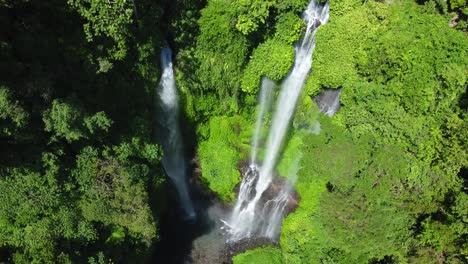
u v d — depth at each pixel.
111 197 35.44
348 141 33.97
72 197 34.75
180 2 38.50
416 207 32.50
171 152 46.00
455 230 31.53
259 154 46.97
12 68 30.58
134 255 37.03
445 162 32.97
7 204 32.31
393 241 32.50
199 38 40.34
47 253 31.08
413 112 34.41
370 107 35.34
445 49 33.66
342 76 38.19
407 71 34.22
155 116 43.09
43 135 33.50
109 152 37.09
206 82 43.09
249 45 40.78
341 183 32.34
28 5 33.03
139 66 39.34
